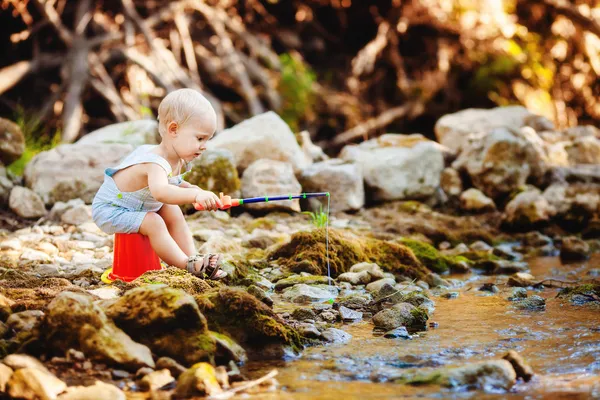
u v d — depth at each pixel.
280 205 7.03
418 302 4.55
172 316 3.30
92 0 12.65
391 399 2.92
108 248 5.65
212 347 3.30
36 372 2.92
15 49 12.67
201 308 3.56
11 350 3.24
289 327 3.67
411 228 6.86
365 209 7.72
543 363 3.38
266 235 6.16
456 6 14.23
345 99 13.93
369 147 8.30
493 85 14.02
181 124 4.30
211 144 7.48
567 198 7.62
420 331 3.96
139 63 12.20
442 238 6.88
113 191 4.41
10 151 7.41
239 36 13.61
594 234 7.30
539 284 5.20
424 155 8.02
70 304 3.26
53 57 12.27
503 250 6.49
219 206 4.14
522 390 3.03
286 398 2.94
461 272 5.91
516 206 7.32
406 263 5.55
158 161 4.28
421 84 14.22
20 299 3.79
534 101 14.17
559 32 14.62
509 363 3.16
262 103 13.61
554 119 14.26
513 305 4.57
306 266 5.19
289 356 3.50
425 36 14.70
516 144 7.96
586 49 14.55
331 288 4.78
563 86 14.73
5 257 5.19
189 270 4.31
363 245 5.61
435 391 3.02
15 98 12.51
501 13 14.27
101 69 12.32
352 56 15.03
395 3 14.37
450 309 4.49
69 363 3.15
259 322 3.56
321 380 3.16
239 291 3.66
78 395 2.82
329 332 3.82
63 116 11.47
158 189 4.17
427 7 14.20
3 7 11.77
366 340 3.77
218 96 13.86
